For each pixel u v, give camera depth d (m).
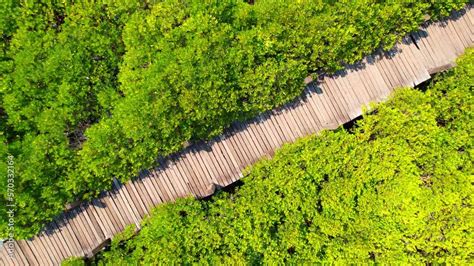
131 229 21.91
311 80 23.06
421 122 22.11
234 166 23.53
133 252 21.00
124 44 22.08
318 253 22.45
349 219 22.22
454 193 21.78
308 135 23.73
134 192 22.91
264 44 21.34
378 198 21.95
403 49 24.41
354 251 21.67
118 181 22.77
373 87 24.25
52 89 20.94
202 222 21.05
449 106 22.67
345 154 22.06
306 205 21.73
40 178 20.33
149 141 20.98
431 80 24.48
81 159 20.94
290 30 21.64
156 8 21.17
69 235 22.38
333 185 21.97
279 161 22.05
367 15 21.92
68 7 21.20
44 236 22.17
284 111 23.84
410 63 24.44
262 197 21.55
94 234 22.58
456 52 24.69
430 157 22.28
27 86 20.48
